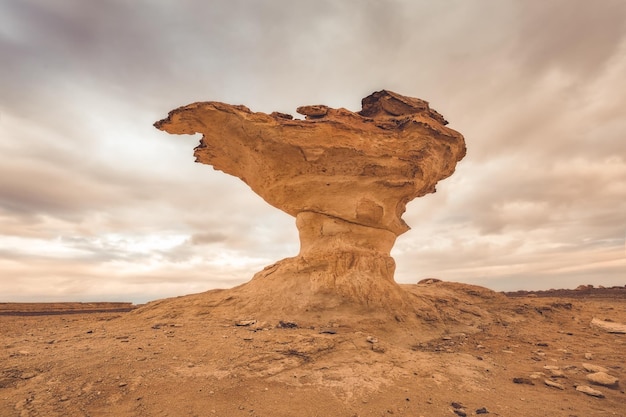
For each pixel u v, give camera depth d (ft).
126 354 23.93
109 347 25.84
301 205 46.85
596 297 94.43
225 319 36.96
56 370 20.59
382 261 45.62
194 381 19.86
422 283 75.10
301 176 45.47
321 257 43.73
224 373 21.15
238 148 46.91
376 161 44.55
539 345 35.81
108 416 15.85
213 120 43.45
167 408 16.81
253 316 37.63
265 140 43.45
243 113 42.06
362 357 25.73
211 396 18.22
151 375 20.36
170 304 44.19
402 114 50.78
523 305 56.29
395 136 45.88
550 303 58.75
